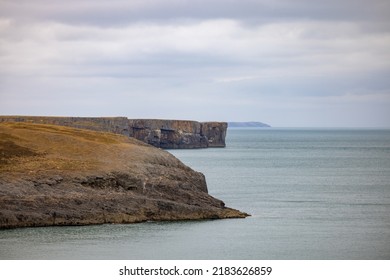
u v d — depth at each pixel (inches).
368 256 4702.3
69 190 5565.9
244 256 4638.3
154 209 5625.0
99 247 4766.2
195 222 5629.9
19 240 4886.8
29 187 5477.4
